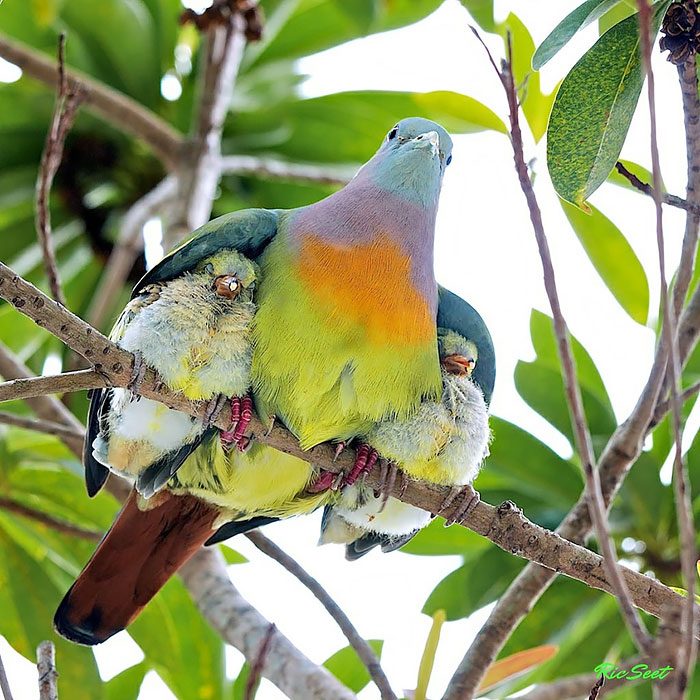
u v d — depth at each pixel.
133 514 8.11
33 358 11.90
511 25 9.95
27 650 10.41
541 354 11.16
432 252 7.93
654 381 7.66
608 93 6.74
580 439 4.93
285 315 7.36
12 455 10.50
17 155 12.06
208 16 11.05
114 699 11.04
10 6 12.12
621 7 9.16
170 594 10.41
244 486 7.93
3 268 6.07
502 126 11.10
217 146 11.39
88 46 12.38
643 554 10.60
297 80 12.68
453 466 7.65
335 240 7.59
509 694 10.28
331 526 8.81
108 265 12.19
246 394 7.48
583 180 6.75
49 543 10.69
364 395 7.46
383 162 8.12
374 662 7.82
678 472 4.50
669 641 4.65
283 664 8.15
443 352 8.23
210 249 7.66
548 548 7.23
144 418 7.43
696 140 6.31
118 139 12.18
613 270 10.16
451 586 10.88
